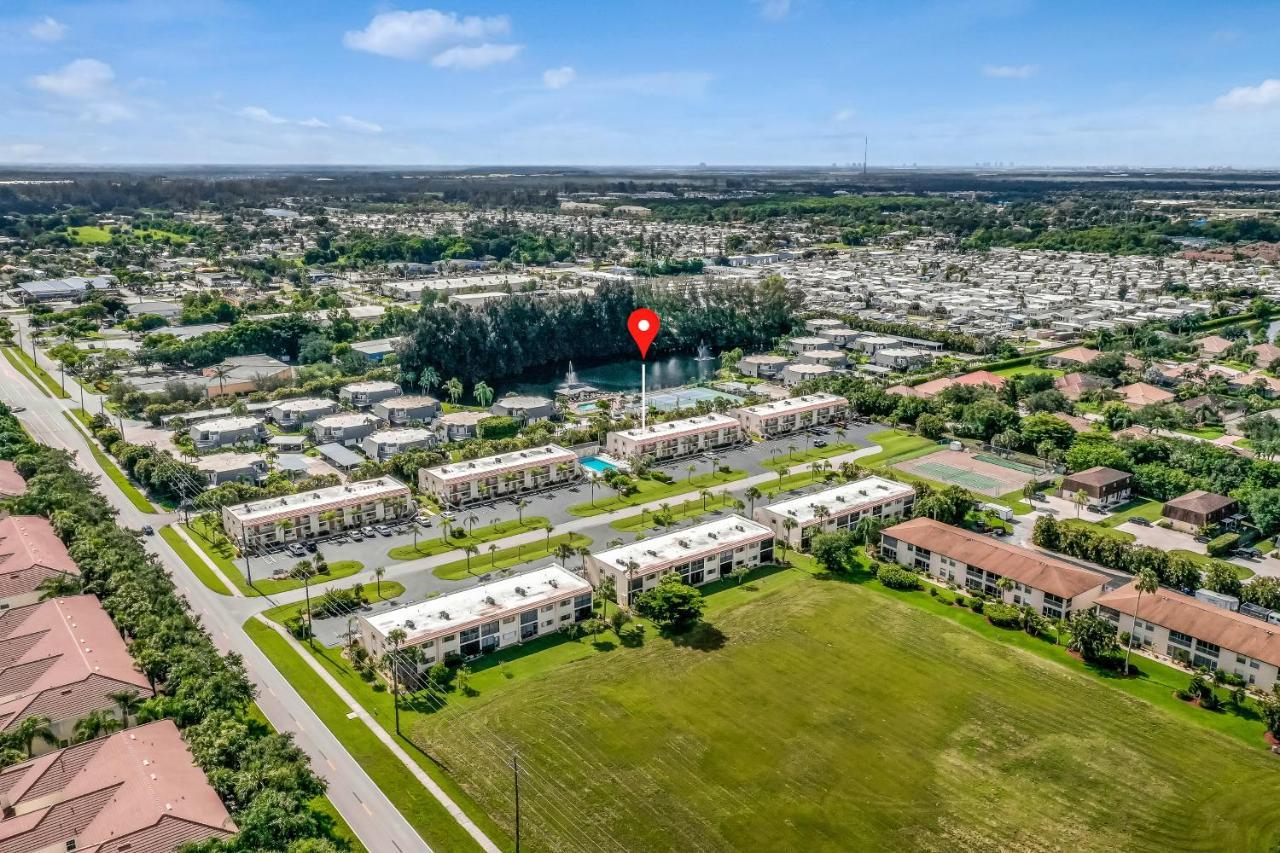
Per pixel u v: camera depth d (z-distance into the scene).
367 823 108.44
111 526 174.62
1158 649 149.62
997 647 151.50
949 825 110.12
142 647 133.75
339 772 117.50
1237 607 159.38
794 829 109.00
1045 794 115.62
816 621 159.62
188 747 113.69
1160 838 108.12
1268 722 126.81
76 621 140.75
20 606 152.50
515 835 107.38
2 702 123.12
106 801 102.12
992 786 117.12
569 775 118.25
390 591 167.88
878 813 112.06
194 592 167.25
